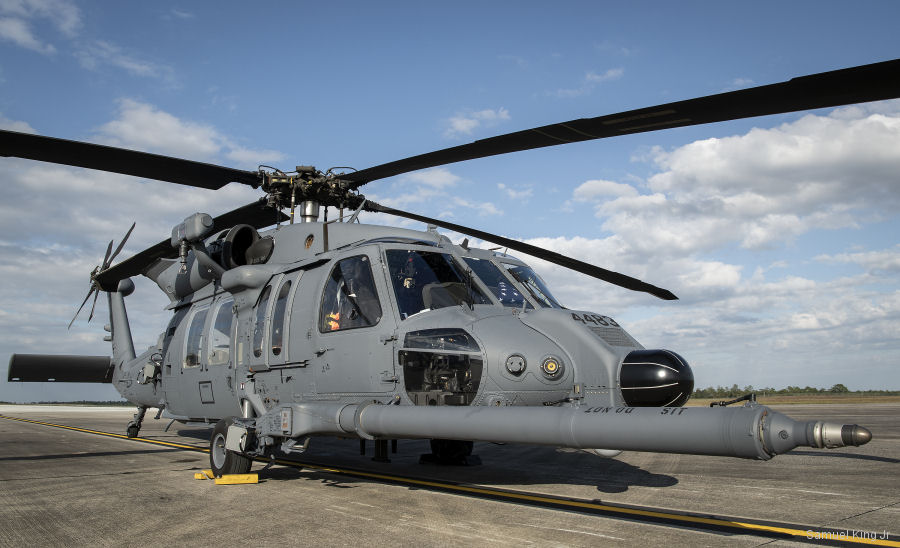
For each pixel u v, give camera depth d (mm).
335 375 6887
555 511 5281
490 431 4910
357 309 6840
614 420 4320
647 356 5746
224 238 9039
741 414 3811
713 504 5605
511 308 6777
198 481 7332
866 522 4859
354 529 4707
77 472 8328
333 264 7336
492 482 6941
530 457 9336
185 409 10109
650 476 7355
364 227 7801
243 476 7078
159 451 11242
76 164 6895
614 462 8727
